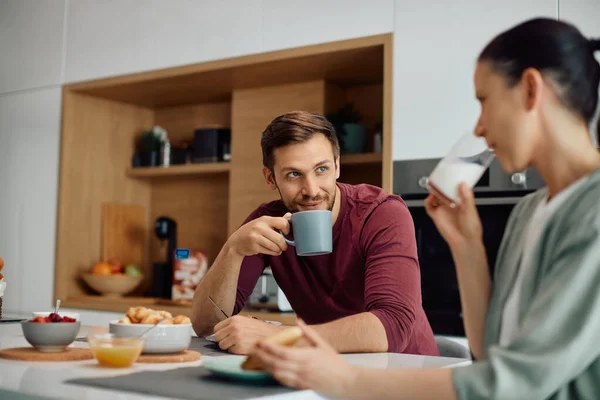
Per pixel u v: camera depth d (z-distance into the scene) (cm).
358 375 81
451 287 257
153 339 124
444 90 253
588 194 79
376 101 323
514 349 77
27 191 369
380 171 317
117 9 341
